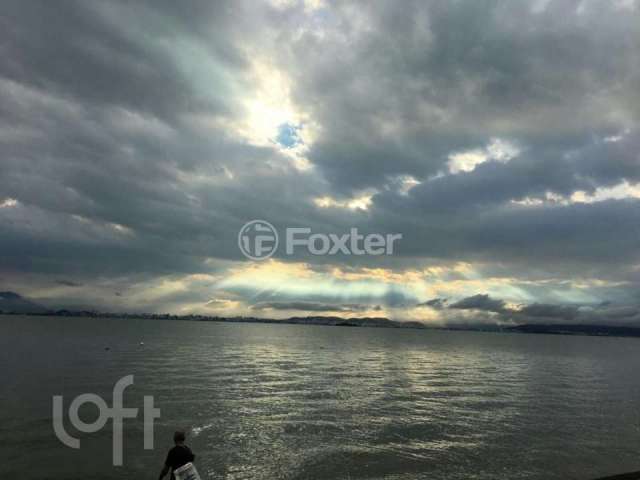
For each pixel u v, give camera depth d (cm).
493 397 3591
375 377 4762
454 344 16025
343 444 2003
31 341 8675
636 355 13650
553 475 1692
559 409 3130
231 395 3200
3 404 2573
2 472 1552
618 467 1819
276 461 1750
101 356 6056
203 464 1689
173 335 14338
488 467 1761
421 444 2050
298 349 9825
